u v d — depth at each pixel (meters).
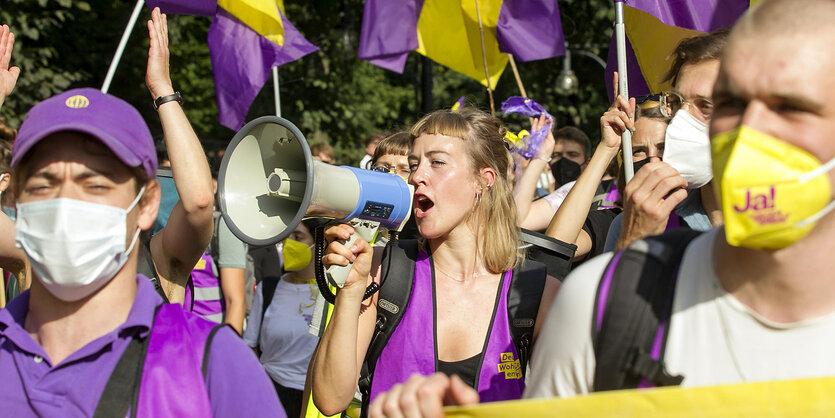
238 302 5.02
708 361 1.41
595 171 2.98
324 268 2.52
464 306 2.69
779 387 1.34
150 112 14.51
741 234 1.30
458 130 2.78
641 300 1.45
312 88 15.41
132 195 1.74
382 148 4.25
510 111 4.35
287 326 4.79
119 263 1.71
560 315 1.52
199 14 5.30
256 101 14.94
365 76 16.45
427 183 2.74
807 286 1.34
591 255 3.43
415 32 6.63
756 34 1.33
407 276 2.72
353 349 2.47
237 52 6.23
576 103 16.47
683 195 2.19
